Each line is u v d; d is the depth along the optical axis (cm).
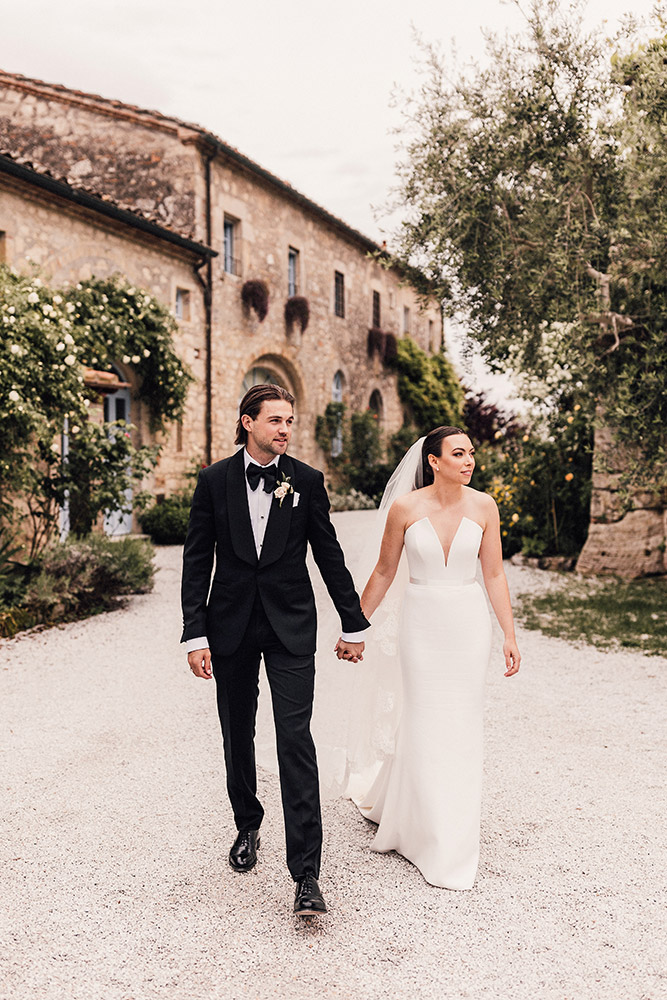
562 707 471
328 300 1922
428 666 278
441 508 286
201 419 1375
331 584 273
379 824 306
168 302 1269
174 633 655
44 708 464
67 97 1409
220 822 316
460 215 731
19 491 768
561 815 321
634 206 652
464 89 727
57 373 739
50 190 980
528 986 208
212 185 1415
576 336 691
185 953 225
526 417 1055
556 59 686
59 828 310
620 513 939
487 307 784
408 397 2358
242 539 258
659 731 427
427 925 240
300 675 258
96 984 210
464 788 273
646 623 693
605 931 235
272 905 252
